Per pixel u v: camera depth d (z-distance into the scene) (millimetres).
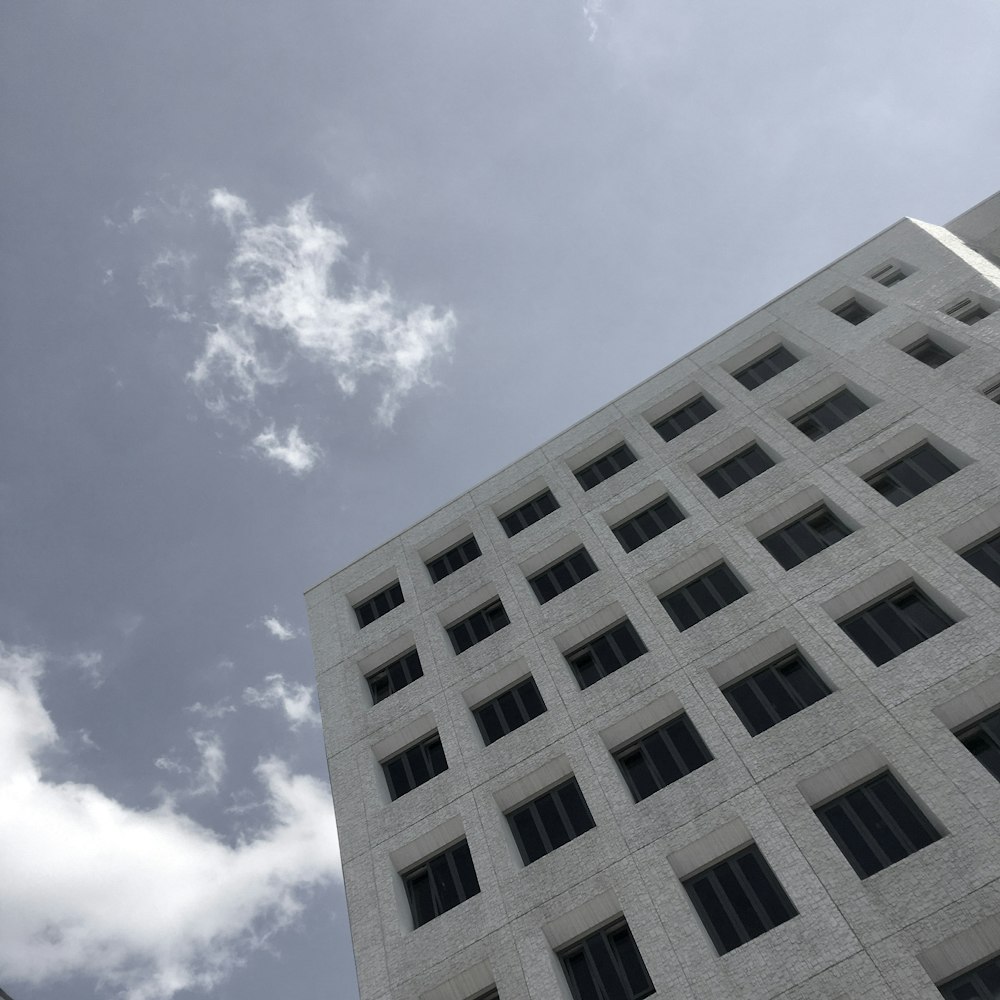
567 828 23375
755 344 34938
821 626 23250
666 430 34594
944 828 18172
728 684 24016
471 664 29438
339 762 28922
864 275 35094
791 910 18906
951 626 21609
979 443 24844
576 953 20672
